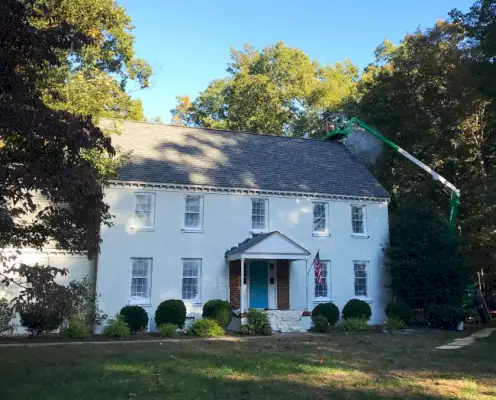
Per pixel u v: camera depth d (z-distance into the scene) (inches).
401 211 1070.4
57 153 297.7
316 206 1019.3
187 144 1028.5
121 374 416.8
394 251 1000.9
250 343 671.8
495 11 853.2
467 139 1169.4
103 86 694.5
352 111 1433.3
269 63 1934.1
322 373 428.5
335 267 998.4
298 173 1044.5
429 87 1213.1
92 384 375.9
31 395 341.4
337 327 922.7
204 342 683.4
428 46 1228.5
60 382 384.5
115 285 833.5
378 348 619.2
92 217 314.0
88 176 302.5
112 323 765.3
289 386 371.6
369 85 1437.0
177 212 898.7
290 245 901.8
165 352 558.6
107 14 750.5
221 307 847.1
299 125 1809.8
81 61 778.8
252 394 343.9
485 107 1084.5
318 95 1841.8
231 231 932.6
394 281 1002.1
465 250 1042.1
